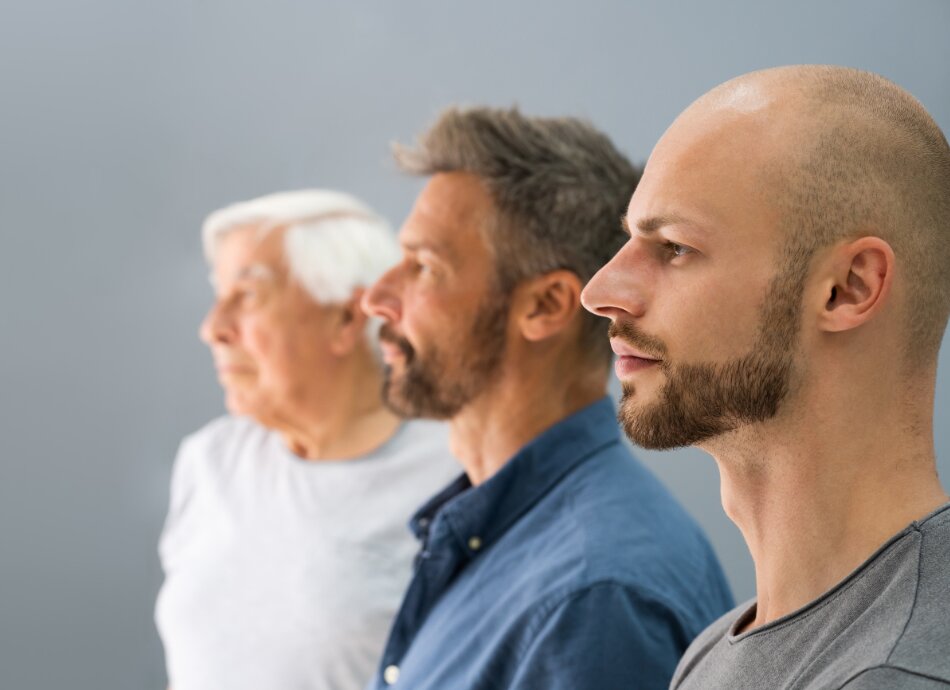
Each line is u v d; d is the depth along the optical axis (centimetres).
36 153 317
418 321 134
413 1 294
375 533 200
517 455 131
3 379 316
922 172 72
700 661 86
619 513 123
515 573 123
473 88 288
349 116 301
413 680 124
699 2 264
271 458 213
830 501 73
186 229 315
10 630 314
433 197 136
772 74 76
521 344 133
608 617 112
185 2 311
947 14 241
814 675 68
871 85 74
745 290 73
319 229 207
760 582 79
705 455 263
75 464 317
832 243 71
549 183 133
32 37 315
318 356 205
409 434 208
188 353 318
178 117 313
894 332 71
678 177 75
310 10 303
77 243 318
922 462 72
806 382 72
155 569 317
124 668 317
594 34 275
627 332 77
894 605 67
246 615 202
